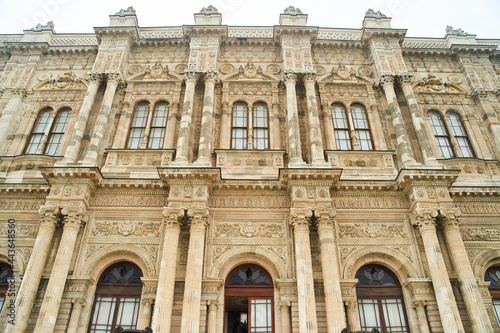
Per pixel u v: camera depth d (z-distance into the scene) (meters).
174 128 23.47
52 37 28.45
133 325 17.84
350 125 23.97
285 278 18.23
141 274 19.05
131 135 23.62
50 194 19.19
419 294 17.81
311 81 24.30
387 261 19.30
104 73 24.61
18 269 18.56
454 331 16.09
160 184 19.98
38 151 22.80
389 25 27.61
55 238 18.91
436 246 18.16
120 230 19.45
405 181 19.86
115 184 20.05
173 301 17.50
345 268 18.67
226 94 24.80
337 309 16.56
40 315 16.17
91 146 21.36
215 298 17.64
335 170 19.48
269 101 24.80
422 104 25.34
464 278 17.62
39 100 25.11
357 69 26.42
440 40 28.92
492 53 27.64
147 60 26.58
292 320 17.27
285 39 26.44
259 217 19.86
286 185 20.11
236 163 21.80
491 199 20.73
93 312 18.11
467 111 25.27
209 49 25.84
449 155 23.64
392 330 17.94
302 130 23.52
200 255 17.81
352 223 19.92
